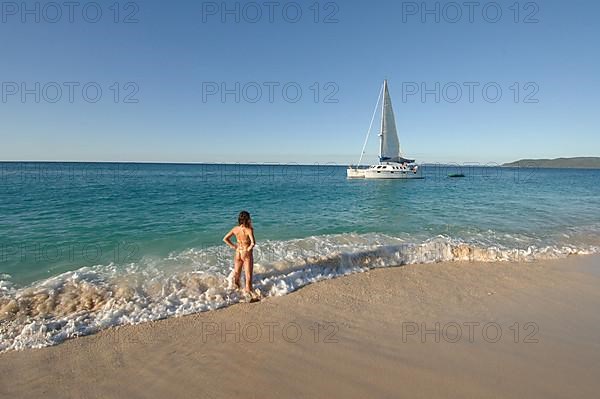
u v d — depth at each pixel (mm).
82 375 3547
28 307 5016
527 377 3461
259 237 9914
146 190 24656
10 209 14273
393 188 31375
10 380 3441
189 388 3330
